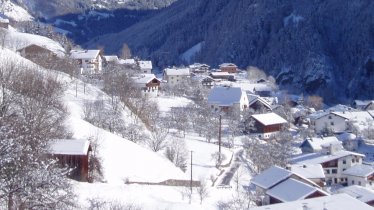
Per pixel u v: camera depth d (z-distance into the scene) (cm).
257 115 10331
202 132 9131
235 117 10612
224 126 10131
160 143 6706
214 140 8944
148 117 8000
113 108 7150
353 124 11412
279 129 10344
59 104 5462
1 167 2086
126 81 9062
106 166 4822
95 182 4312
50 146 3294
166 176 5200
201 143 8188
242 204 4891
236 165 7438
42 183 2172
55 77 6700
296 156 8756
